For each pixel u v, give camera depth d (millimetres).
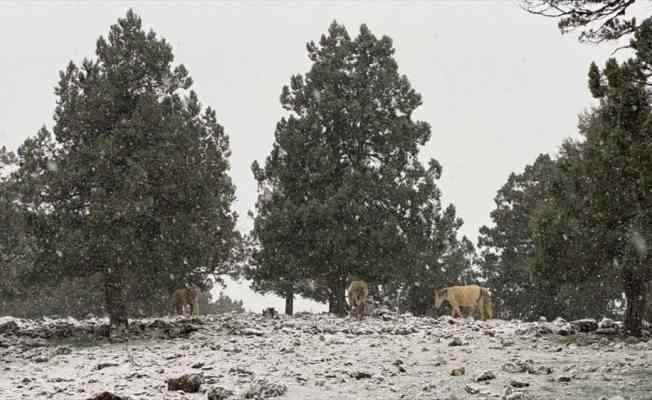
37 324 27062
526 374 12672
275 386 11664
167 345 19859
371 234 31109
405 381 12586
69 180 23875
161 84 26297
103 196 23891
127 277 25781
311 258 31578
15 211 25594
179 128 25203
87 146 24906
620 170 15289
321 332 22359
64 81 25688
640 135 13805
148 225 24453
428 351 16766
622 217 17219
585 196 18938
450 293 31078
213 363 15438
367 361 15266
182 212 25031
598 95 14156
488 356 15508
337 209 31375
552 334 20516
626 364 13156
